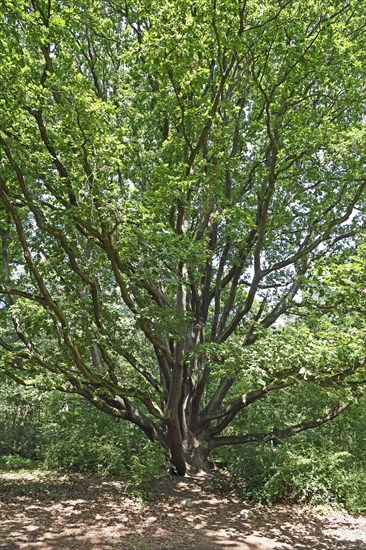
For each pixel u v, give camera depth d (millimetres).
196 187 10289
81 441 14227
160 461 11648
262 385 9195
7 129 8109
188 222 11516
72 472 13227
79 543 7609
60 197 9125
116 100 11336
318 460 11078
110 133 8000
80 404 17000
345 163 11914
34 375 11852
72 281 10602
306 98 11281
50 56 9164
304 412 14938
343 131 11008
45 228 8398
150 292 11430
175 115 10531
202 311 13969
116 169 9102
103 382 10258
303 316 12523
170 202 9812
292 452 11648
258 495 10461
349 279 7824
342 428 14117
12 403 18734
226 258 13594
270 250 15391
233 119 12195
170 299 13383
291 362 8648
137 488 10742
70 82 7875
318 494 10578
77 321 10164
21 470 13562
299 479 10648
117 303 11617
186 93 9781
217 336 13656
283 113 11391
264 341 9266
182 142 10305
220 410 13297
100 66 12406
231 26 9344
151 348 15922
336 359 7879
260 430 15648
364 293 7828
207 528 8773
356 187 12805
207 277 14000
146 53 9547
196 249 8305
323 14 10625
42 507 9516
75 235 9992
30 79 8000
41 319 10742
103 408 12742
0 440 17812
